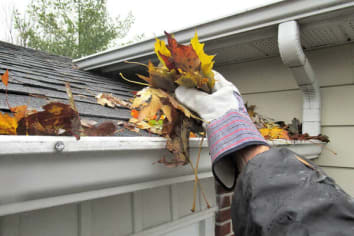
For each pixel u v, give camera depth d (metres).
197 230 1.51
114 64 2.56
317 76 2.05
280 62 2.20
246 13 1.71
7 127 0.53
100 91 1.87
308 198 0.44
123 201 1.06
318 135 1.87
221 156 0.60
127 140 0.64
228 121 0.66
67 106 0.54
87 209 0.92
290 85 2.14
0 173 0.46
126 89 2.34
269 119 2.10
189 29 1.93
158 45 0.79
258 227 0.46
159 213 1.23
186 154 0.77
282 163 0.51
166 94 0.75
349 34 1.79
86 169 0.59
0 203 0.48
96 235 0.95
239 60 2.33
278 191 0.47
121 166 0.67
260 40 1.85
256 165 0.52
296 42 1.60
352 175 1.89
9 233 0.72
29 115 0.54
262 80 2.27
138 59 2.35
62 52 9.55
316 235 0.40
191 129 0.78
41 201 0.54
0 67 1.61
